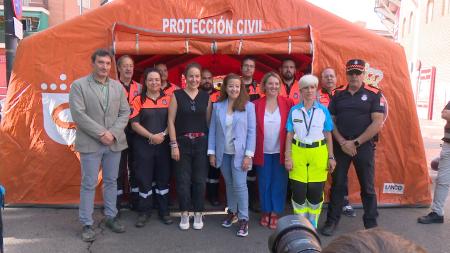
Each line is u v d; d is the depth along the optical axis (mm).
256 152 4871
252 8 5598
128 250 4301
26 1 30844
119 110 4676
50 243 4438
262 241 4594
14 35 7449
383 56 5672
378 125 4523
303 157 4555
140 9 5500
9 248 4289
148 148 4891
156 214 5438
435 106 21125
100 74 4434
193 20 5539
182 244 4480
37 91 5445
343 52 5613
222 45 5410
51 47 5430
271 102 4891
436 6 21562
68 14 32438
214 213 5562
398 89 5695
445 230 4945
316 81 4539
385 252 673
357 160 4664
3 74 23781
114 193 4805
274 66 7355
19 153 5477
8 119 5457
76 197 5570
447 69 19766
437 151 11273
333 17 5652
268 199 5004
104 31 5453
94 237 4547
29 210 5430
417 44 25016
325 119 4570
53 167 5492
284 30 5508
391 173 5746
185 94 4793
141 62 7254
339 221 5215
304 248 1121
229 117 4680
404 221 5238
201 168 4852
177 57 7723
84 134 4465
